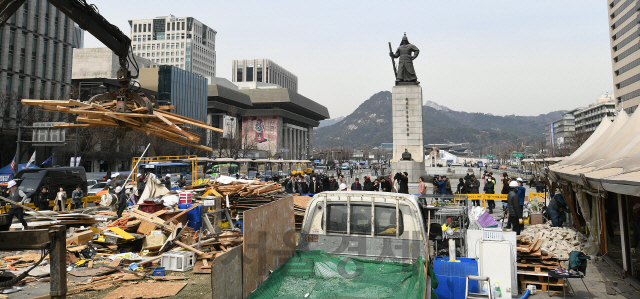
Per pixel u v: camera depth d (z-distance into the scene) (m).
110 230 11.02
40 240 4.50
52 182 20.28
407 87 37.94
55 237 4.56
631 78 92.94
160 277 8.52
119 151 52.84
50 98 57.34
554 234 12.69
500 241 7.74
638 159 8.11
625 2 95.19
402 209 6.11
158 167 37.50
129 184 24.89
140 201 16.61
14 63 52.34
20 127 25.14
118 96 6.65
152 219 11.54
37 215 11.59
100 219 13.45
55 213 11.91
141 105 6.69
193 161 27.84
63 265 4.62
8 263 9.33
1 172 32.56
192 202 14.20
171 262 9.26
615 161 9.25
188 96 101.56
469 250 8.23
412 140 37.56
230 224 12.93
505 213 17.45
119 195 15.73
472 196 19.02
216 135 83.00
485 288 7.23
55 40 59.38
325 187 23.30
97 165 57.38
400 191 20.50
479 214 9.83
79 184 22.48
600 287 8.66
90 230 11.04
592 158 12.16
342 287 4.98
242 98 130.88
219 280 4.17
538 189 27.09
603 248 11.04
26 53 54.25
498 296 7.39
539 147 177.38
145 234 11.15
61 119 42.44
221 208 13.47
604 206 10.90
